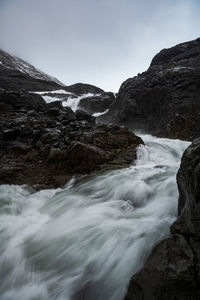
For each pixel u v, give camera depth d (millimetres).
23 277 3734
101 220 4770
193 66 21859
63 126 11883
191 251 2908
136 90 22219
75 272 3625
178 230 3428
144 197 5547
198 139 3549
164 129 17875
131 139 9789
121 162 8391
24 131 10344
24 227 5059
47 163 8680
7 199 6211
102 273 3498
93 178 7398
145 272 2908
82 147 8219
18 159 8836
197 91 18734
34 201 6480
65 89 46188
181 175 3535
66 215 5391
